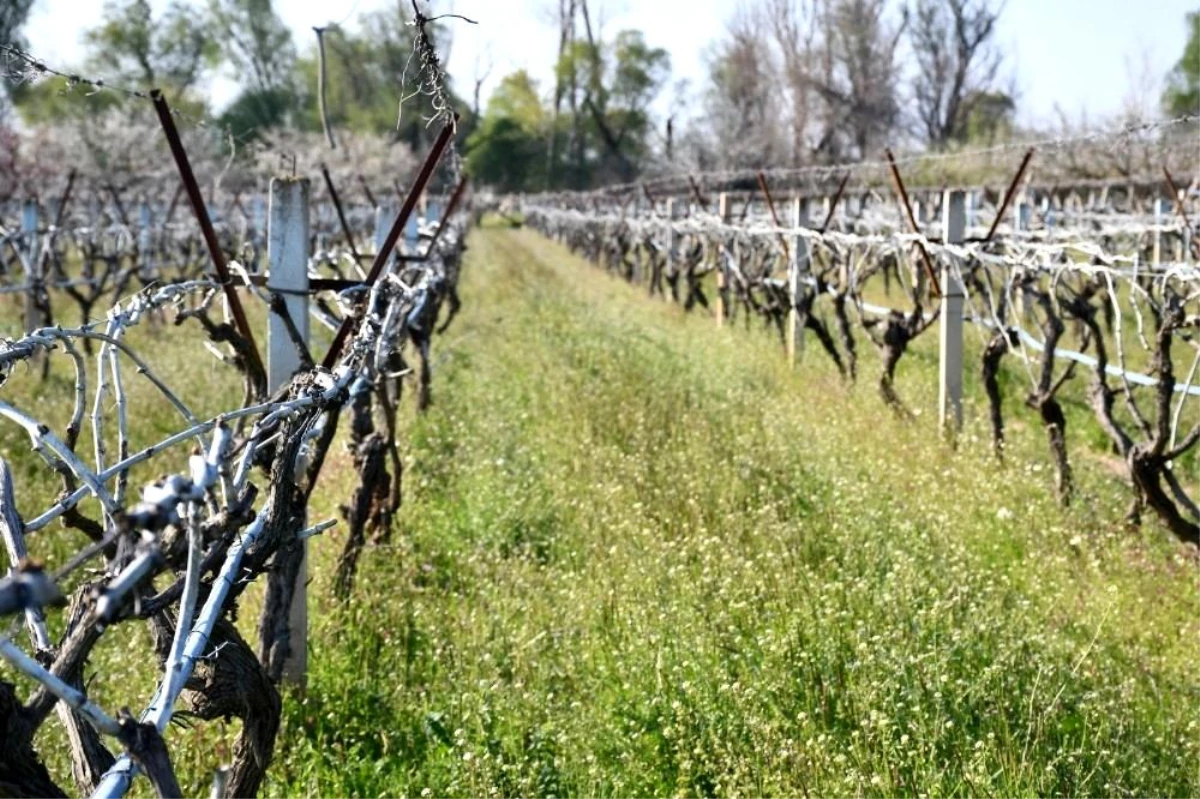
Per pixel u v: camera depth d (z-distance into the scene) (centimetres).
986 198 2203
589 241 3369
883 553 618
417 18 386
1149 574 615
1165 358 602
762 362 1273
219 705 279
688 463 809
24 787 199
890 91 4850
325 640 536
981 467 786
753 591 551
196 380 1125
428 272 779
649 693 474
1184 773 416
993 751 410
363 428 599
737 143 4684
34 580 141
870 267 1127
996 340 818
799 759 399
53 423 926
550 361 1268
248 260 676
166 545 241
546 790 420
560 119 6900
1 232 1346
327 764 446
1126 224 1492
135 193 2395
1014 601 564
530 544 672
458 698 479
